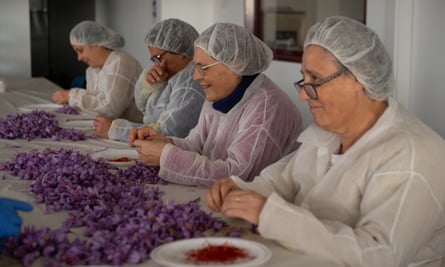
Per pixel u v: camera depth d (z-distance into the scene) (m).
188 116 3.11
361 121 1.75
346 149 1.82
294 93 5.61
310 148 1.95
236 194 1.67
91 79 4.52
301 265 1.51
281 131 2.44
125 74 4.18
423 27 3.88
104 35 4.30
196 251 1.53
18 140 3.14
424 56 3.90
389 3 4.03
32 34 8.93
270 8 5.97
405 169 1.61
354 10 4.79
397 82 4.01
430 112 3.91
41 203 1.98
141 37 8.03
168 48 3.36
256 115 2.43
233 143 2.43
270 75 5.98
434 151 1.65
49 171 2.25
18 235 1.53
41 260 1.50
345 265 1.54
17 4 7.55
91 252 1.51
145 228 1.60
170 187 2.28
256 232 1.72
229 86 2.49
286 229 1.57
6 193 2.09
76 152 2.57
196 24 7.10
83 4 9.12
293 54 5.61
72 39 4.37
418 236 1.58
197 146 2.72
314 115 1.75
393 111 1.73
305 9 5.51
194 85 3.13
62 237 1.56
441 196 1.63
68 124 3.63
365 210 1.64
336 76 1.67
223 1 6.72
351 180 1.72
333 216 1.75
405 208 1.57
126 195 1.99
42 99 4.73
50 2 8.95
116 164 2.53
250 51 2.45
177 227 1.68
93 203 1.91
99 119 3.27
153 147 2.38
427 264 1.80
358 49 1.65
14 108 4.28
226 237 1.63
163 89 3.51
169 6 7.05
